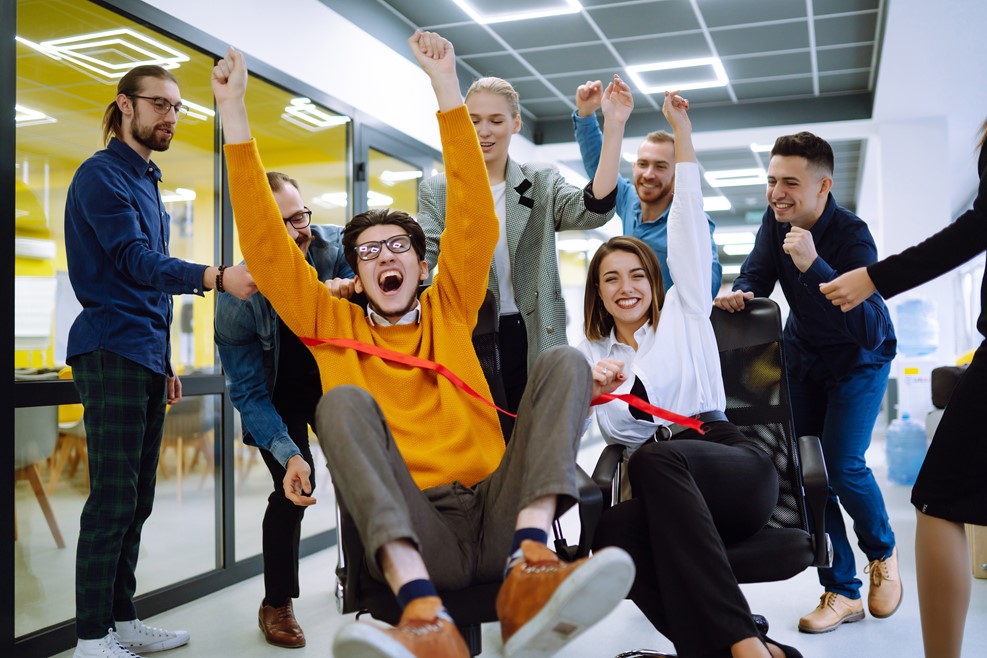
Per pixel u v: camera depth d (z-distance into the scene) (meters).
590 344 2.21
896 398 7.45
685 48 6.26
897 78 6.39
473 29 5.82
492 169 2.56
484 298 2.05
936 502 1.64
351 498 1.36
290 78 4.10
